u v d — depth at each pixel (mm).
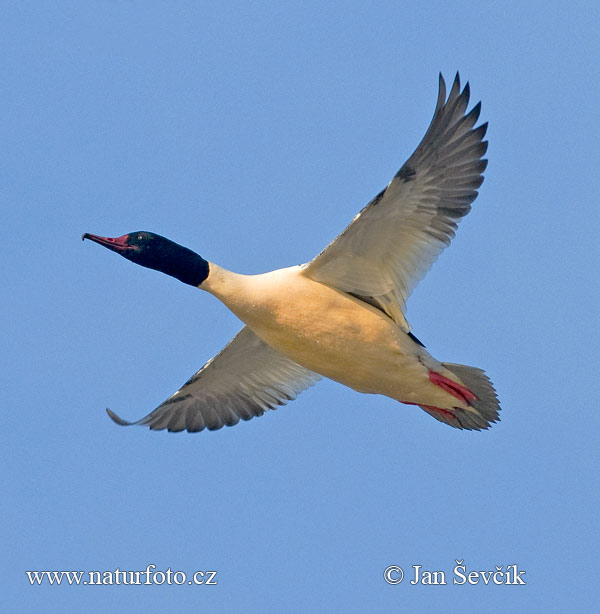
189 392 15938
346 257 13336
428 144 12781
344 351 13586
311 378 15781
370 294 13578
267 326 13711
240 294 13711
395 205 13000
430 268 13336
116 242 14484
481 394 14523
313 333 13539
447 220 13234
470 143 13039
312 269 13461
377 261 13406
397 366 13680
